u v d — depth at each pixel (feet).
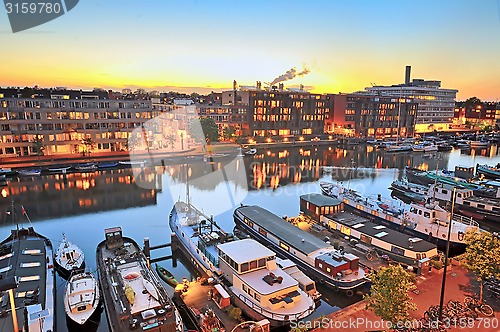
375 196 204.03
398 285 69.67
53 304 86.89
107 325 87.86
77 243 136.05
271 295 82.64
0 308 75.36
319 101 444.96
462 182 209.77
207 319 81.20
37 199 193.77
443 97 567.59
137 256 106.63
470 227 124.57
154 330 74.13
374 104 467.11
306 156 342.23
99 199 193.57
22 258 100.58
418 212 136.67
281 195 205.87
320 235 132.26
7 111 275.18
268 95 401.49
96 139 307.99
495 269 79.77
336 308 95.25
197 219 132.05
